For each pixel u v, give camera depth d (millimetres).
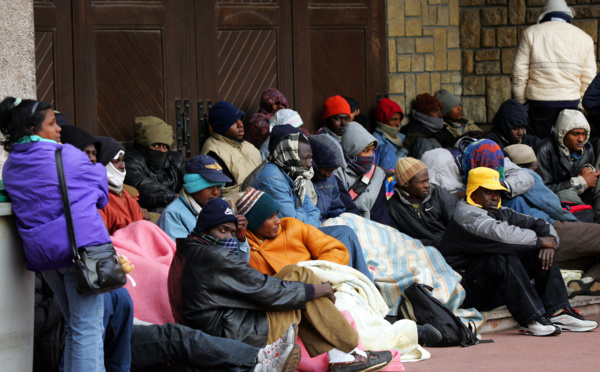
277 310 6105
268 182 7957
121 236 7055
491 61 13031
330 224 8398
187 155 10727
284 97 10930
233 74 11039
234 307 5980
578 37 11930
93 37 10172
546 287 8398
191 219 7441
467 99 13039
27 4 7605
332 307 6223
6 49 7473
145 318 6484
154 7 10469
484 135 11188
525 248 8172
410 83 12383
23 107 5012
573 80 11875
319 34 11617
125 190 7801
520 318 8211
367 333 6867
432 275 8188
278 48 11320
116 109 10320
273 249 7195
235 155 9758
